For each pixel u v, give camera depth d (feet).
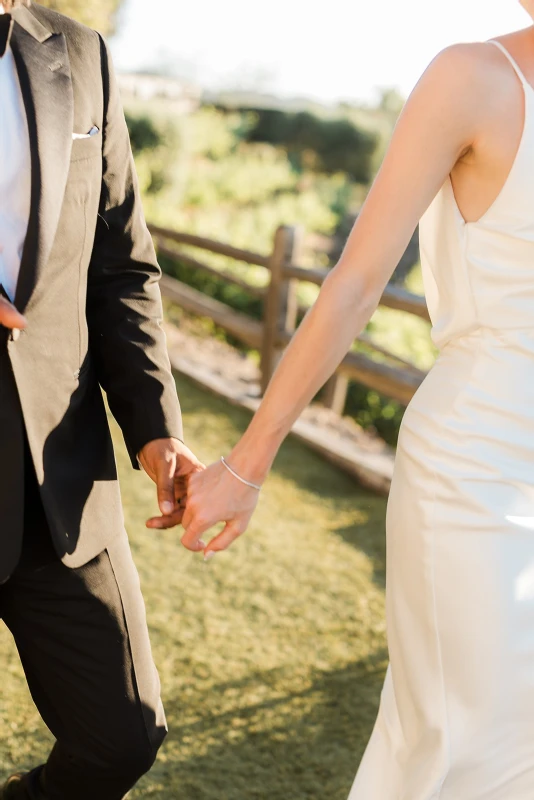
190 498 4.82
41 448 4.44
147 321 5.19
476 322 4.49
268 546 11.37
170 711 7.89
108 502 4.90
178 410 5.20
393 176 4.26
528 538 4.41
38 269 4.16
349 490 13.66
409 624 4.75
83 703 4.81
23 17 4.40
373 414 21.33
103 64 4.88
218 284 29.14
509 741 4.53
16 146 4.20
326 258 60.39
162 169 60.03
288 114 105.81
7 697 7.80
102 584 4.78
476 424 4.45
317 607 9.98
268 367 17.78
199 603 9.82
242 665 8.71
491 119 4.15
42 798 5.22
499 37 4.28
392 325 25.38
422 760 4.71
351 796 5.08
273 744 7.61
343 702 8.29
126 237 5.12
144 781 6.98
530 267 4.28
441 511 4.51
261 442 4.67
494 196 4.26
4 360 4.25
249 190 72.13
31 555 4.62
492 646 4.41
